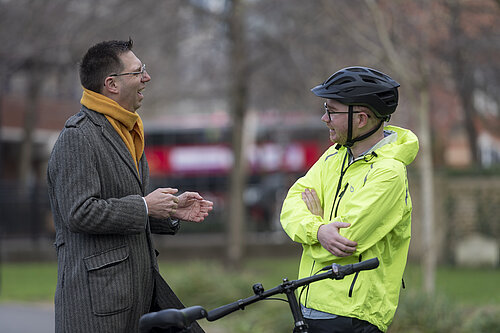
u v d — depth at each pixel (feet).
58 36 100.12
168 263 124.98
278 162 172.86
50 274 108.99
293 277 94.22
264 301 67.51
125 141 26.50
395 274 24.98
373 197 23.76
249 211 160.45
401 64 67.77
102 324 25.04
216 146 179.83
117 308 25.27
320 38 92.53
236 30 101.91
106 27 99.30
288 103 111.55
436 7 73.72
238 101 108.37
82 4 103.04
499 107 117.60
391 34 71.31
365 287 23.88
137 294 26.04
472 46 81.87
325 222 25.29
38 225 134.41
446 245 116.78
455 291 83.20
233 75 103.40
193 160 180.34
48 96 151.94
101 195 25.52
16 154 210.59
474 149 146.61
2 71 106.32
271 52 100.53
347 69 24.97
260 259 128.36
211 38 105.29
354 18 72.08
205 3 102.63
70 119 25.82
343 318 23.91
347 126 24.70
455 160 240.53
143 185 27.43
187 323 21.27
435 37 78.43
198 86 112.16
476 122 139.54
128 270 25.79
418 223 110.83
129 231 25.13
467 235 116.57
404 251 25.39
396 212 24.21
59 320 25.71
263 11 99.86
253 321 64.03
